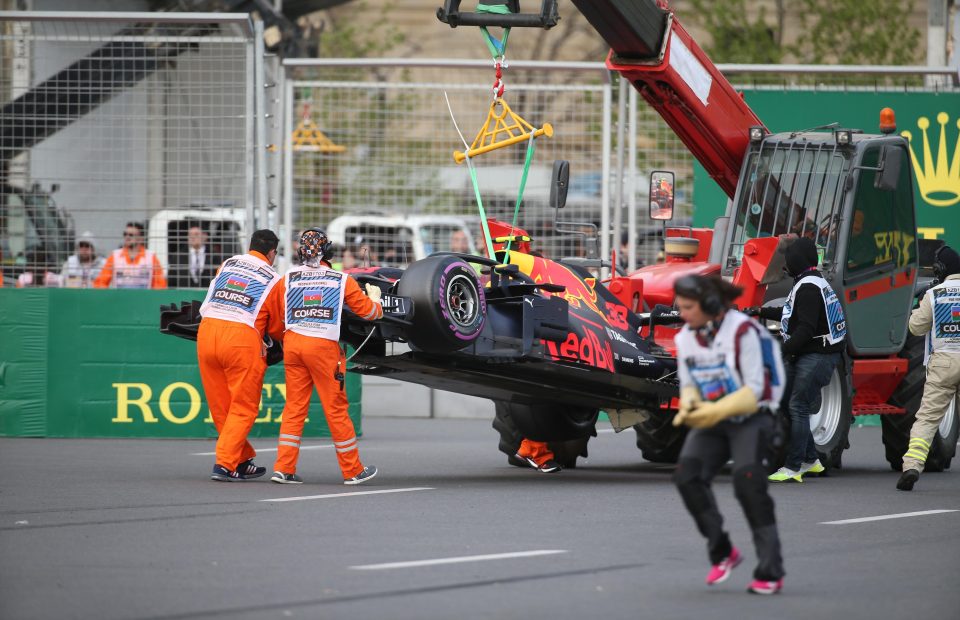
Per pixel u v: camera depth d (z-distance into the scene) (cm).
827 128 5294
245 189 5978
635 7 5072
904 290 5394
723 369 2791
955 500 4325
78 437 6134
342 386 4462
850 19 11369
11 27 6062
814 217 5241
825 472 5084
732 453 2825
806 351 4716
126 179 6103
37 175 6112
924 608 2691
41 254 6159
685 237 5550
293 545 3309
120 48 6053
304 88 7838
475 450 5762
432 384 4803
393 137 7862
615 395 4788
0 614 2564
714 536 2809
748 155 5428
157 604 2645
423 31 13362
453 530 3562
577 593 2791
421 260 4278
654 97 5438
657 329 5112
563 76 9150
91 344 6138
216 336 4569
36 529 3534
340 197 7906
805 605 2706
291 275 4441
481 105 7806
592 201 7781
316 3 10500
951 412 5350
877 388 5369
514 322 4497
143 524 3625
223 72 6066
